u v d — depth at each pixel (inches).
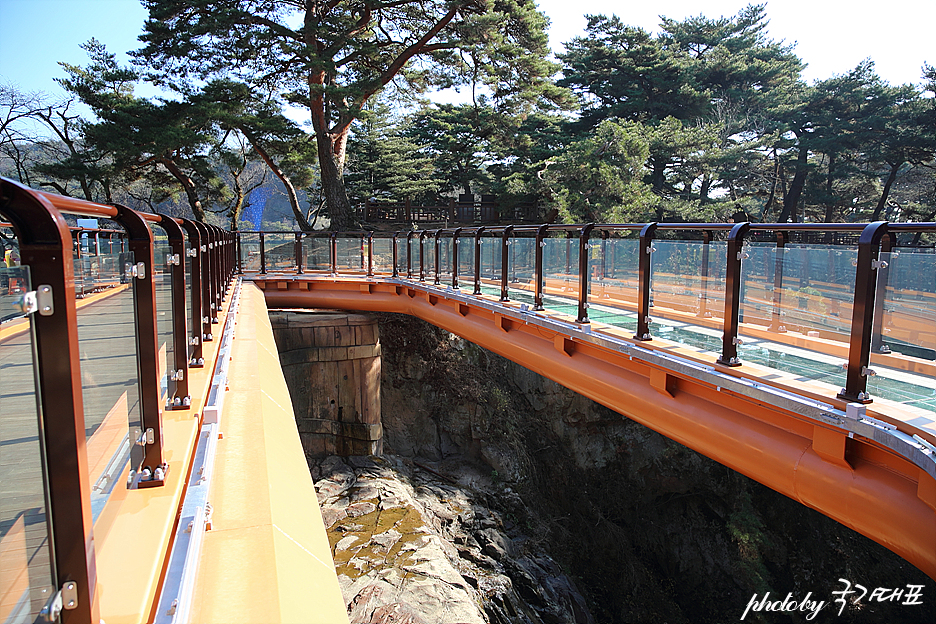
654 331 271.7
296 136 1220.5
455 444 888.9
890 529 152.5
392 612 379.2
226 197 1529.3
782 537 973.2
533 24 1216.2
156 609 75.3
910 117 1434.5
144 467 110.8
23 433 62.7
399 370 894.4
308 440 682.2
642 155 1223.5
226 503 115.9
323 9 1227.9
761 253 219.8
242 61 1144.2
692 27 1827.0
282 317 676.7
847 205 1758.1
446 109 1835.6
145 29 1102.4
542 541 780.0
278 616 81.6
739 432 206.1
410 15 1284.4
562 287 359.3
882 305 172.9
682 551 964.6
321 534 124.3
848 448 164.9
